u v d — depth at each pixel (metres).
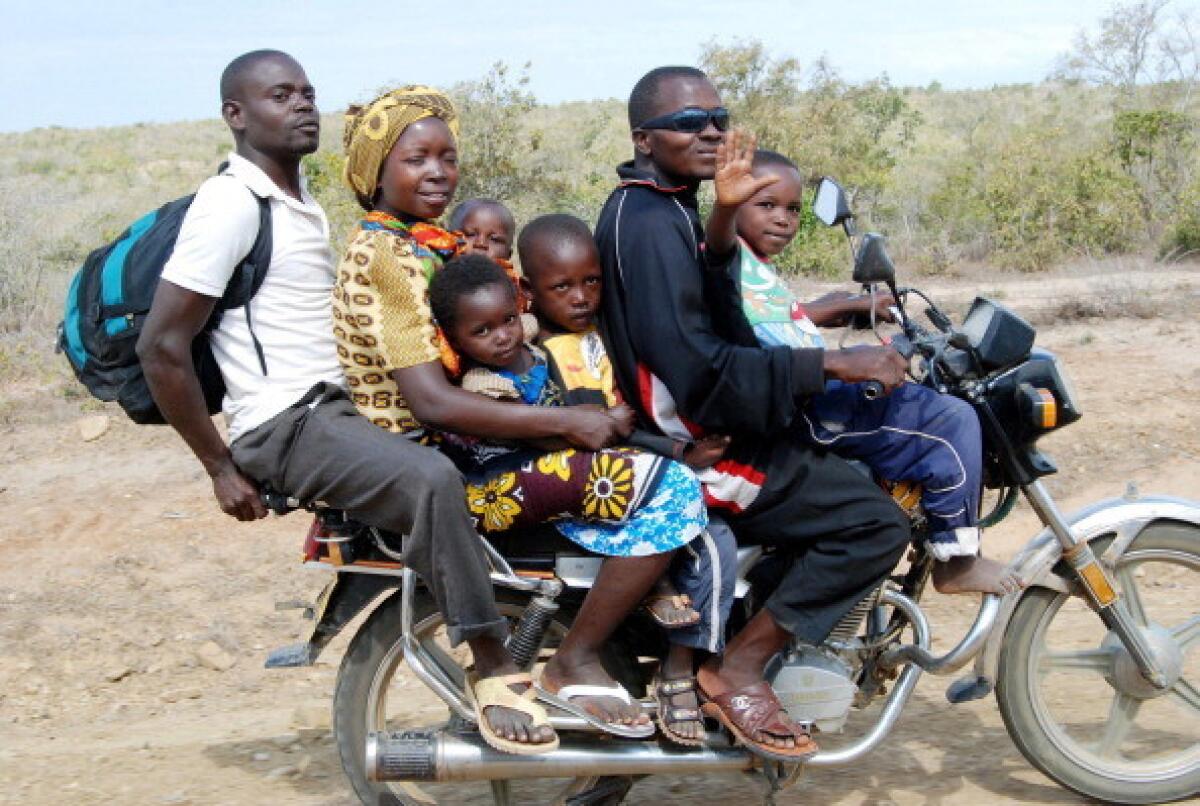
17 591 7.30
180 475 8.77
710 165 3.78
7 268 13.73
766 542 3.96
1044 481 8.57
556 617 4.05
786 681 3.99
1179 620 6.32
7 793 4.96
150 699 6.32
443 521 3.57
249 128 3.91
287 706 6.11
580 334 3.81
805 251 16.81
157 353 3.69
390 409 3.76
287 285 3.82
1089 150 20.53
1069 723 4.86
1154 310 12.20
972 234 19.20
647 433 3.80
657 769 3.89
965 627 6.68
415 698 6.00
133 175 38.38
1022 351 3.93
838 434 3.87
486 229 4.43
